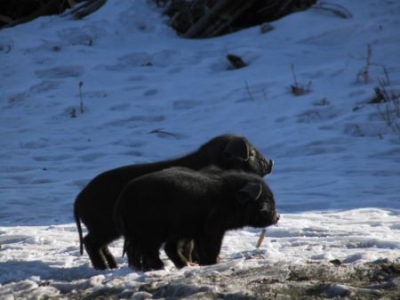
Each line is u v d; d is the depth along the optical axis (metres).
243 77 77.12
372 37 81.38
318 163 57.22
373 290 23.72
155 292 25.47
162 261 31.50
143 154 63.44
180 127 69.25
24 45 88.19
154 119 72.12
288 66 78.31
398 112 65.19
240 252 33.53
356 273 25.78
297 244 35.62
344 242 35.19
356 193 48.62
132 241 30.47
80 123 72.31
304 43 84.06
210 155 36.19
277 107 70.12
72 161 62.50
